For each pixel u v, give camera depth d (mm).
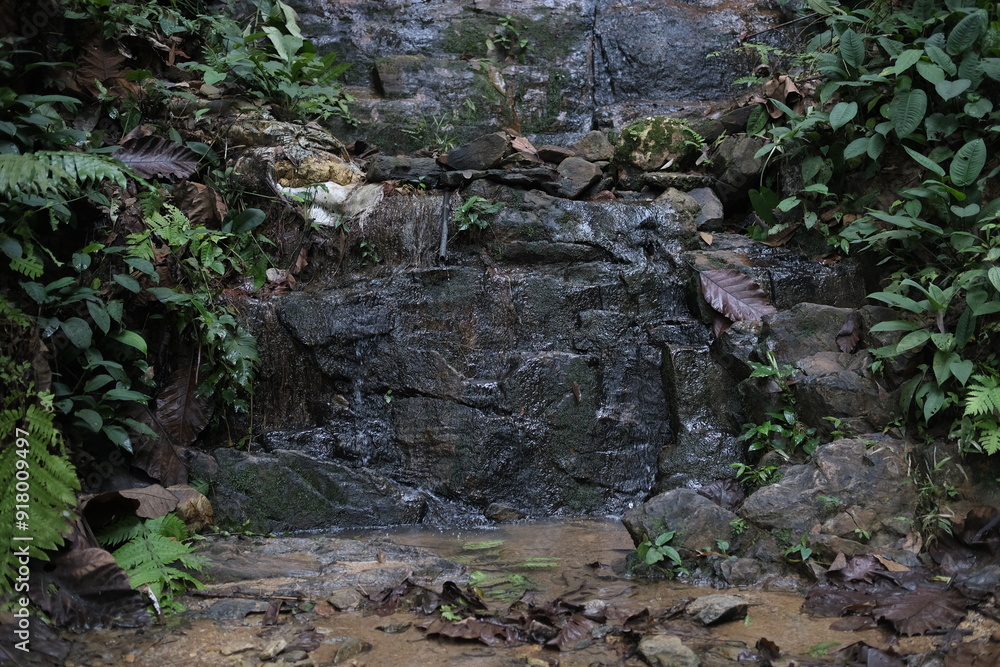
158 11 5758
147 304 4301
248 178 5215
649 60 6832
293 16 6508
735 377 4625
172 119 5367
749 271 4918
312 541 3779
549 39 6910
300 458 4258
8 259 3840
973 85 4746
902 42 5230
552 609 2928
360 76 6742
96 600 2951
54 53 4953
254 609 3006
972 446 3584
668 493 3615
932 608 2805
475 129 6234
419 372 4617
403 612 3027
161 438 4125
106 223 4215
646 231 5141
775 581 3324
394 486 4383
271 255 5129
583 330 4785
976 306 3889
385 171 5355
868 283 4961
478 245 4977
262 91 5805
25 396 3064
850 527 3482
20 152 4078
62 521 2836
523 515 4434
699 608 2918
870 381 4152
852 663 2520
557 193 5465
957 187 4469
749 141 5582
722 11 7043
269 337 4625
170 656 2656
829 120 5008
